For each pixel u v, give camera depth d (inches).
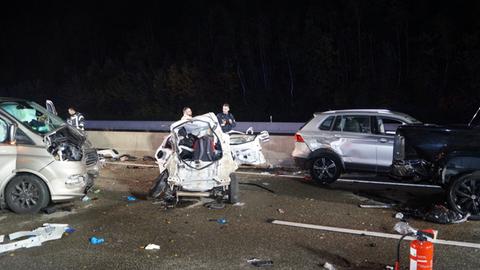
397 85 1605.6
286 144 519.2
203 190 336.2
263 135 495.5
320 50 1724.9
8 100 363.9
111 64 2091.5
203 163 332.8
